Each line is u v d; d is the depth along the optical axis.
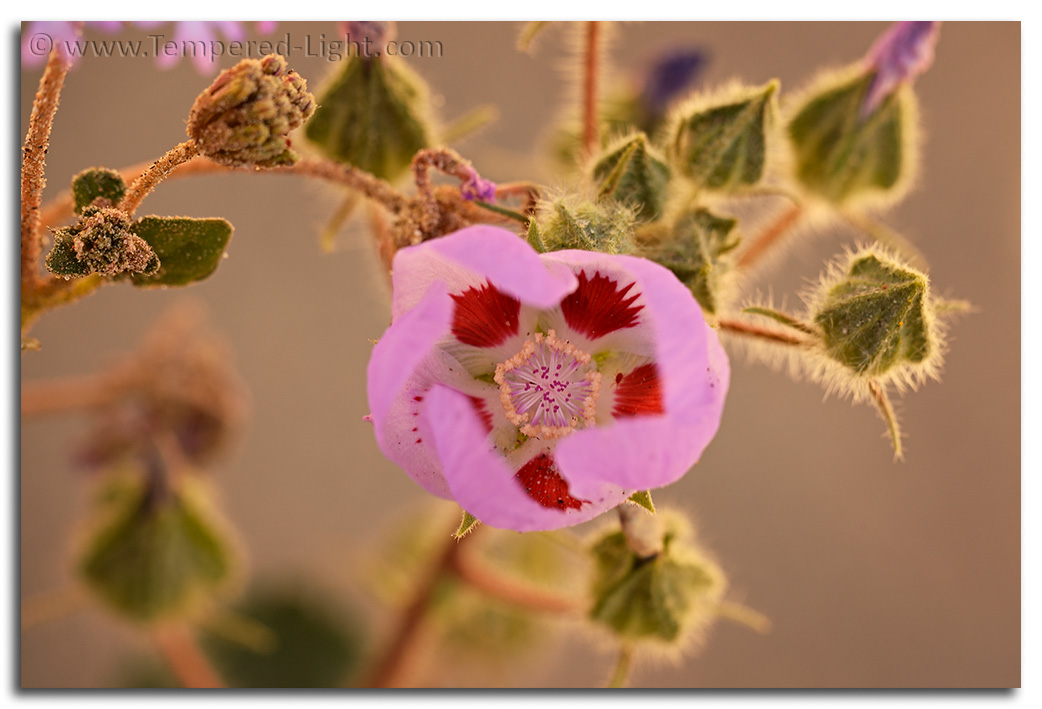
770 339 0.23
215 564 0.26
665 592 0.23
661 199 0.22
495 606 0.29
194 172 0.22
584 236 0.21
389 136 0.23
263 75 0.21
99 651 0.33
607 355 0.22
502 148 0.34
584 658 0.36
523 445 0.22
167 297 0.36
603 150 0.23
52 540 0.33
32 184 0.21
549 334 0.22
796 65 0.35
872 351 0.22
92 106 0.33
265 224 0.36
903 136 0.24
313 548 0.36
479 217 0.22
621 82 0.26
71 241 0.21
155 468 0.26
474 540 0.26
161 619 0.26
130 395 0.26
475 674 0.32
